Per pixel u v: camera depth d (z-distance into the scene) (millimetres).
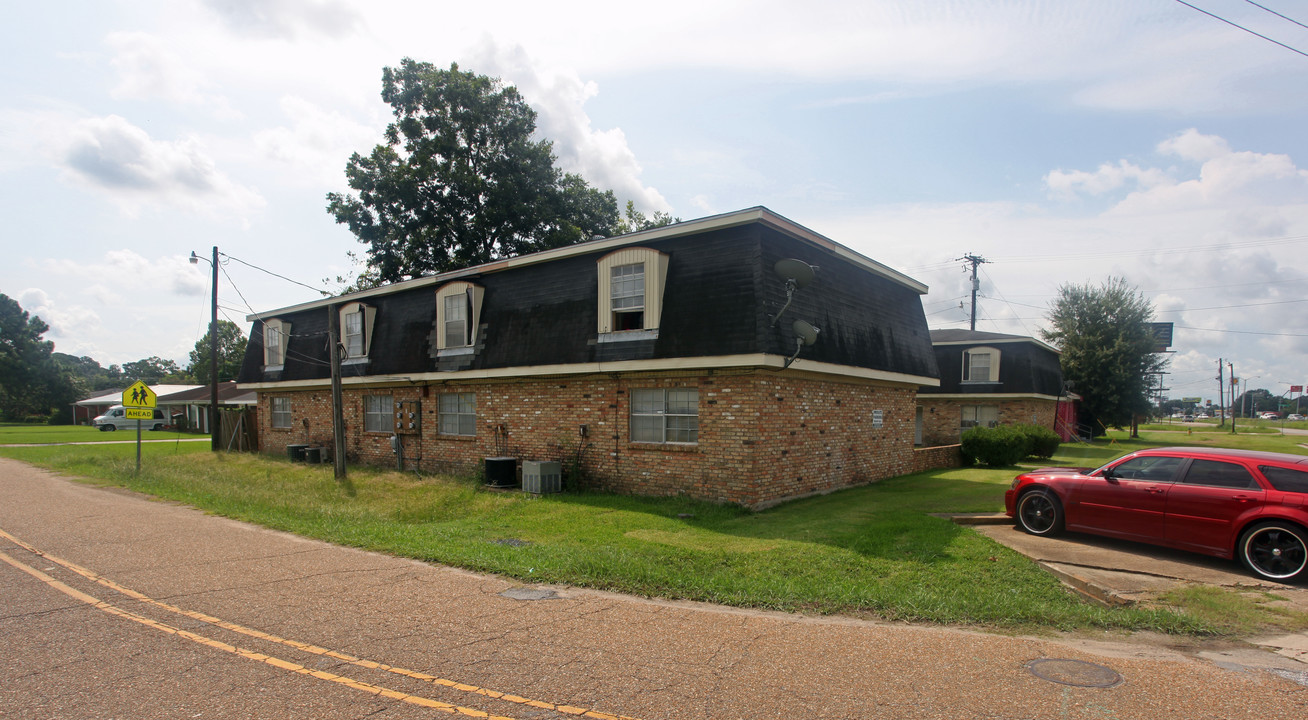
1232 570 7785
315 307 22609
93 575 7000
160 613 5707
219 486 14438
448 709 3889
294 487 15039
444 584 6746
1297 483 7488
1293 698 4148
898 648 4992
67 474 17750
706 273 12797
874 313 16484
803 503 12680
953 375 28453
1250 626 5840
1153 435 45281
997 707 3945
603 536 9703
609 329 13852
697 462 12688
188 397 48219
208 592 6371
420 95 31984
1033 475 9984
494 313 16516
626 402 13836
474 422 17469
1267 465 7797
